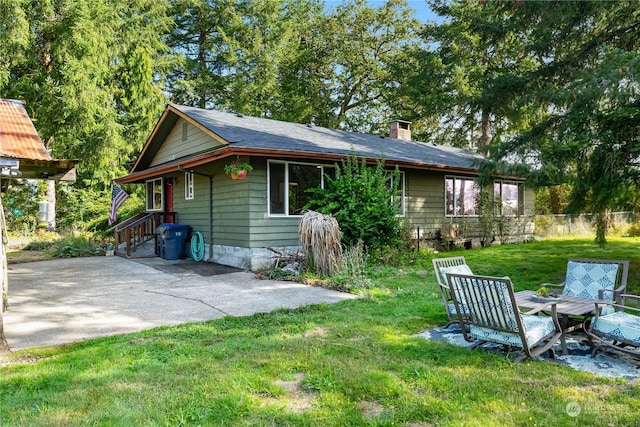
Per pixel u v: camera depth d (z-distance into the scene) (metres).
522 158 7.88
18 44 13.48
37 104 15.03
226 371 3.55
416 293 6.72
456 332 4.73
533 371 3.56
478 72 20.48
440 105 21.52
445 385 3.25
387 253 9.57
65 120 14.80
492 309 3.94
